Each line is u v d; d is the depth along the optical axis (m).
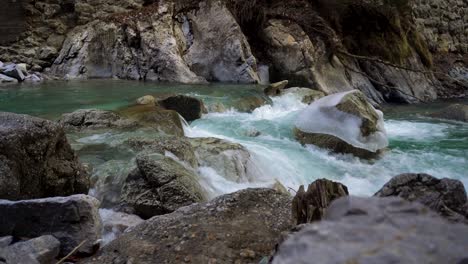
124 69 13.79
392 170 7.62
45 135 4.36
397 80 16.08
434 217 1.08
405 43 16.94
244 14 14.59
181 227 3.83
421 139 9.63
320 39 14.86
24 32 13.83
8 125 4.17
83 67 13.71
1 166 3.94
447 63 20.03
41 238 3.53
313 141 8.16
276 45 14.37
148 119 7.59
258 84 13.30
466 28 22.11
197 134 8.17
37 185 4.29
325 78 14.30
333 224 1.06
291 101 11.26
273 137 8.59
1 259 3.24
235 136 8.45
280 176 6.77
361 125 8.04
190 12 14.62
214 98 10.48
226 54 13.80
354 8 16.11
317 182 3.67
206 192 5.27
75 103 9.50
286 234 2.96
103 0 14.51
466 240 0.98
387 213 1.11
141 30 13.88
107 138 6.51
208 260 3.37
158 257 3.44
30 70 13.52
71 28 14.43
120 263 3.41
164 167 4.91
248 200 4.32
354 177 7.28
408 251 0.93
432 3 20.50
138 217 4.64
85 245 3.64
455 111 11.91
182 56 13.98
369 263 0.91
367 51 16.31
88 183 4.84
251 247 3.55
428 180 2.70
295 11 15.20
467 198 2.60
